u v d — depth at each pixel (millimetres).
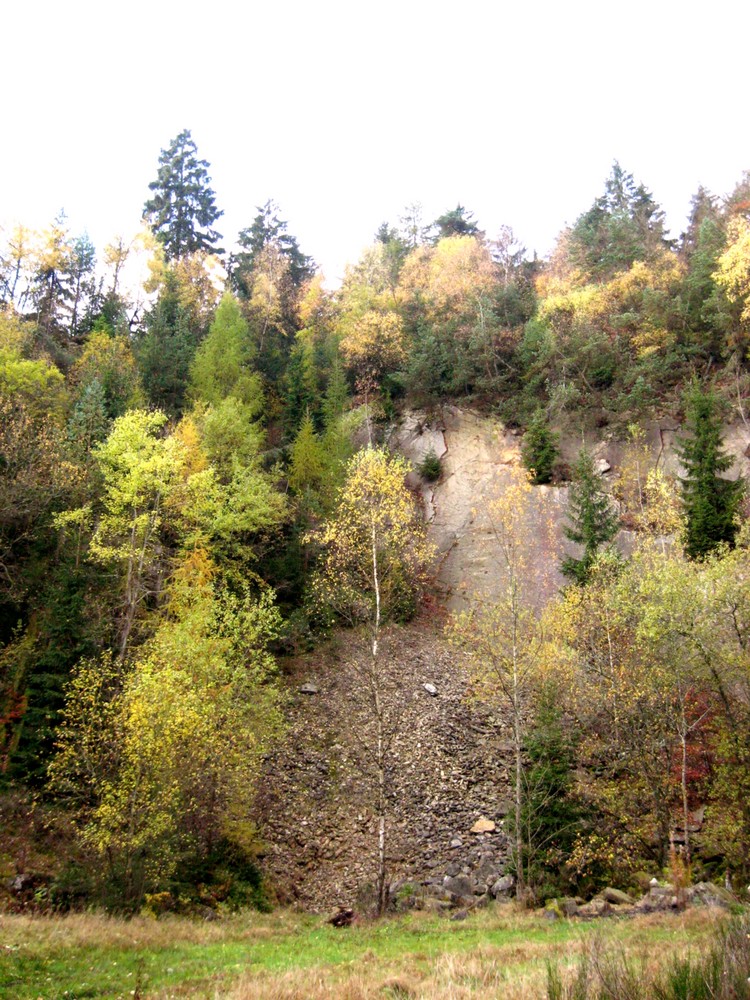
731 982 6855
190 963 11844
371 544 22484
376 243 69438
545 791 19547
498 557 39375
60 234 57969
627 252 53062
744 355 41906
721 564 19609
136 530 26797
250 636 22797
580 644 22016
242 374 47250
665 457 40438
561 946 11828
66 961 11266
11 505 26578
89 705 20828
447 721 27562
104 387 38438
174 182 73875
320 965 11492
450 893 18562
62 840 19422
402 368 51688
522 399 46812
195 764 18078
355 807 23375
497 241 62656
